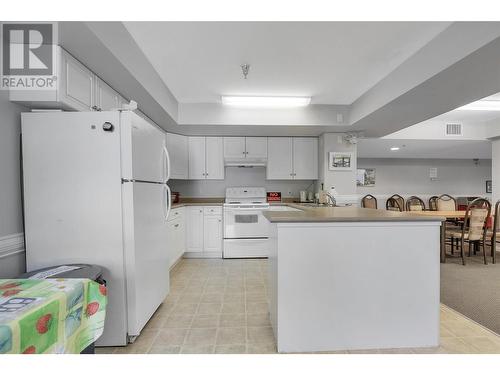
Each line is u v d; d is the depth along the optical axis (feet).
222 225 13.58
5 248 5.19
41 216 5.53
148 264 6.48
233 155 14.51
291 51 7.54
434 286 5.70
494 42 5.34
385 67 8.53
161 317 7.16
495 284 9.33
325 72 8.87
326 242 5.56
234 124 12.15
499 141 15.98
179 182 15.43
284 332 5.57
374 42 7.07
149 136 6.63
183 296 8.61
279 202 14.87
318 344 5.61
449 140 16.75
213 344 5.90
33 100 5.40
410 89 7.84
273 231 6.09
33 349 2.85
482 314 7.17
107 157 5.58
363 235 5.60
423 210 16.58
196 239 13.47
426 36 6.79
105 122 5.57
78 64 6.09
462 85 7.53
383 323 5.67
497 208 11.96
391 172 28.40
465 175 28.50
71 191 5.56
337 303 5.61
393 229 5.63
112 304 5.66
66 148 5.54
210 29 6.48
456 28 6.12
